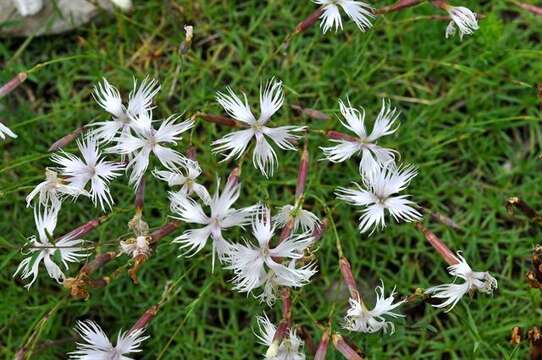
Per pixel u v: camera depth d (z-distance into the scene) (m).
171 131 0.48
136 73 0.57
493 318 0.54
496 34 0.54
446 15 0.56
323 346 0.47
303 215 0.49
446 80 0.57
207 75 0.57
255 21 0.58
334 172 0.56
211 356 0.54
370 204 0.51
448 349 0.54
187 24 0.58
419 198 0.56
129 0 0.54
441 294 0.49
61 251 0.49
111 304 0.55
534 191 0.56
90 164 0.49
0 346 0.54
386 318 0.52
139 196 0.48
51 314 0.51
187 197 0.48
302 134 0.55
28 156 0.53
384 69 0.57
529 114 0.57
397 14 0.57
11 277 0.55
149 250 0.47
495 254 0.55
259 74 0.57
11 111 0.57
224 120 0.49
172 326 0.55
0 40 0.58
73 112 0.57
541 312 0.54
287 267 0.47
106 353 0.48
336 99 0.56
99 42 0.58
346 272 0.48
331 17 0.50
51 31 0.57
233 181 0.48
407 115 0.56
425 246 0.55
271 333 0.49
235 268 0.47
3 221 0.56
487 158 0.56
